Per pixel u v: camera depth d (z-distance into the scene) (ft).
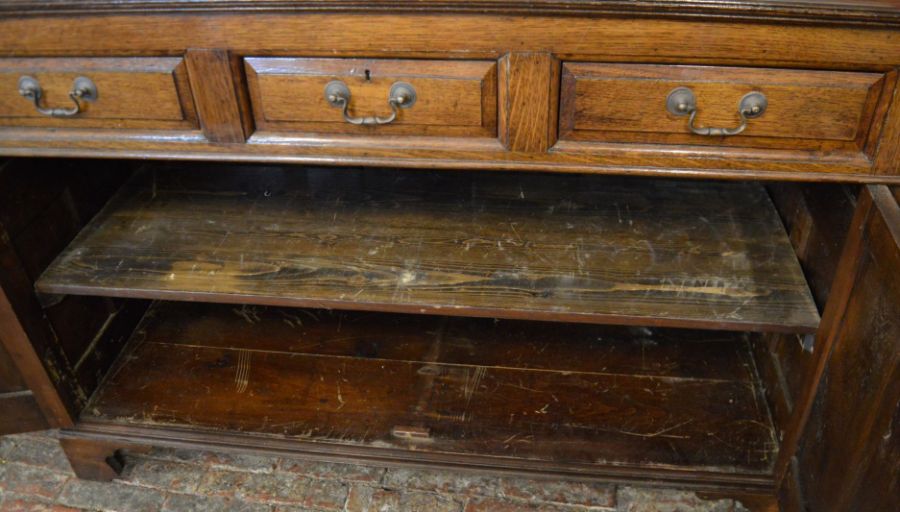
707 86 3.04
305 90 3.28
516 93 3.14
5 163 3.99
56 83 3.41
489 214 4.50
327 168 4.99
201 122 3.44
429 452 4.55
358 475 4.88
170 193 4.84
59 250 4.45
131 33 3.21
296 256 4.27
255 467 4.95
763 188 4.64
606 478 4.41
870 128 3.03
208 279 4.14
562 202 4.57
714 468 4.35
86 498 4.82
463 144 3.34
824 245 3.78
